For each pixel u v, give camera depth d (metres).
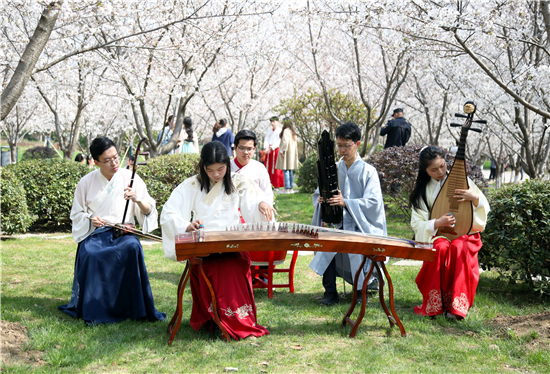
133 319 3.91
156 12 8.12
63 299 4.46
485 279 5.39
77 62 9.68
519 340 3.47
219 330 3.64
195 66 10.10
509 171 32.81
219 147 3.68
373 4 7.21
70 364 3.05
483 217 4.12
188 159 8.12
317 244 3.36
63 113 19.44
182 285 3.44
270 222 3.77
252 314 3.65
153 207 4.16
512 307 4.30
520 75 7.58
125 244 3.88
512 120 10.01
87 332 3.58
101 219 4.00
